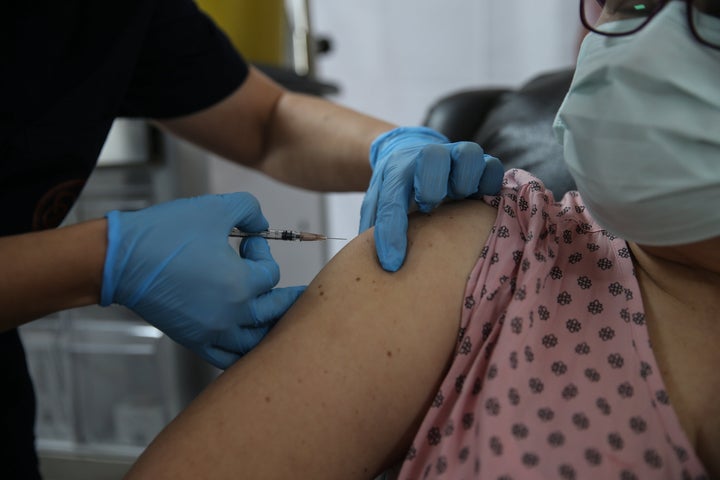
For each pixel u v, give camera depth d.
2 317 0.70
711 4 0.59
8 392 0.99
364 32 2.89
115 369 1.84
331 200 2.87
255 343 0.77
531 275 0.67
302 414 0.63
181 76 1.11
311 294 0.72
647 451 0.60
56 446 1.92
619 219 0.66
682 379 0.66
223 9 1.74
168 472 0.61
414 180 0.78
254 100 1.23
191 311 0.74
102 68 0.93
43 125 0.89
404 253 0.72
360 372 0.65
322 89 1.94
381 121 1.19
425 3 2.79
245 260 0.79
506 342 0.64
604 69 0.62
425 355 0.67
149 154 1.60
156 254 0.73
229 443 0.62
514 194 0.76
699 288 0.70
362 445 0.64
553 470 0.59
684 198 0.61
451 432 0.62
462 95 1.56
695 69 0.59
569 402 0.62
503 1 2.71
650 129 0.60
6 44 0.84
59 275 0.71
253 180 1.83
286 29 2.07
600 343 0.66
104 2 0.94
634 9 0.63
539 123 1.34
